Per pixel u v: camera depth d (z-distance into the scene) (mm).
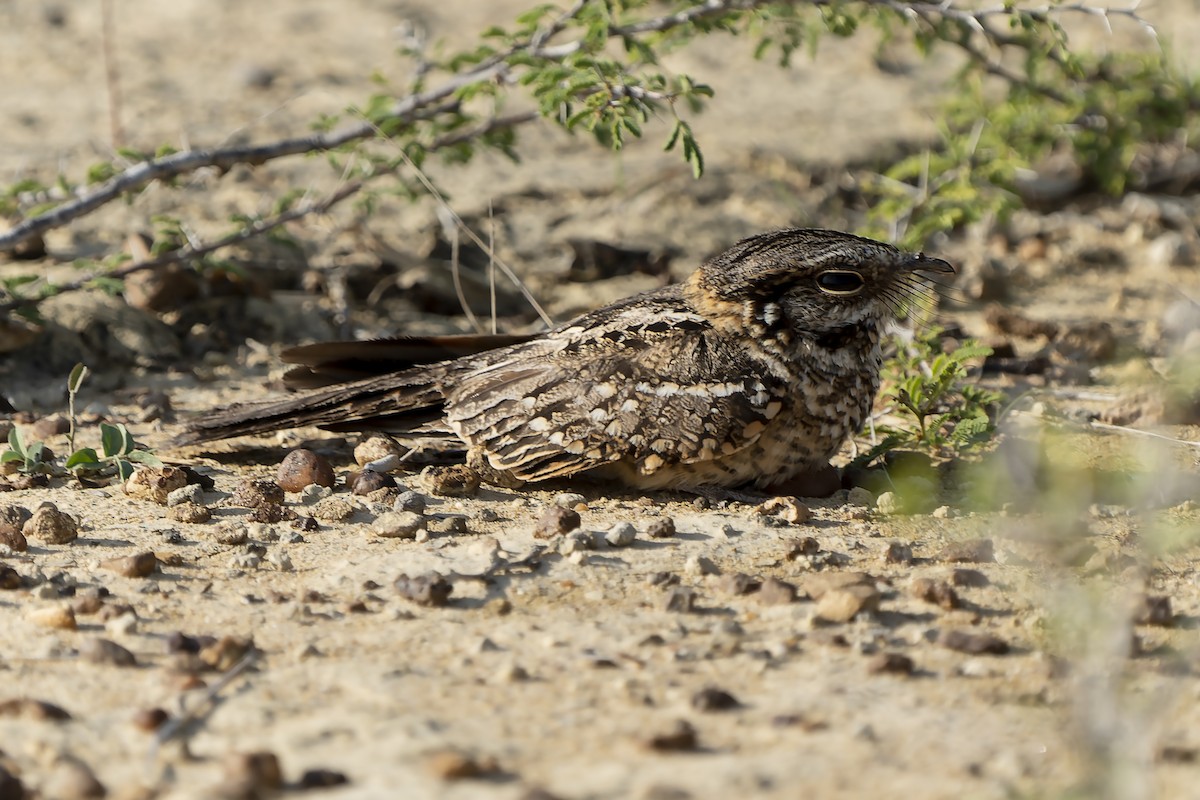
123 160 13953
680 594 7449
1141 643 6934
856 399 9484
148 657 6836
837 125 18109
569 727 6113
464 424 9320
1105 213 17000
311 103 17672
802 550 8266
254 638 7055
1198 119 16484
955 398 11344
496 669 6711
